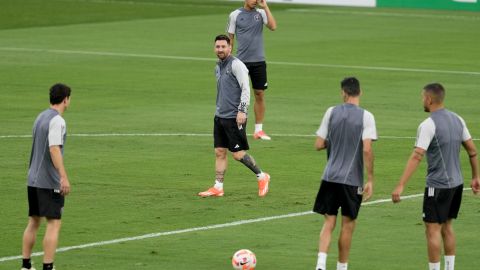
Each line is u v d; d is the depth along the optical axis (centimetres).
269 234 4681
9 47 11794
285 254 4366
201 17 15162
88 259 4259
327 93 8919
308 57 11219
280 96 8744
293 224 4853
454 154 3984
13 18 14750
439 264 3997
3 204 5197
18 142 6781
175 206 5181
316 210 4078
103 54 11306
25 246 4038
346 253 4044
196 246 4475
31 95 8681
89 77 9700
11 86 9131
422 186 5644
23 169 5997
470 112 8044
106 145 6694
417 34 13450
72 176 5812
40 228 4747
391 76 9919
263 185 5412
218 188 5403
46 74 9850
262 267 4175
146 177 5819
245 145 5384
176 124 7456
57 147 3972
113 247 4447
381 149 6625
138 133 7106
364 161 4028
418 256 4341
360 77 9850
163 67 10412
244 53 7112
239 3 17550
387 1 17250
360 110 4069
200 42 12419
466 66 10625
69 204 5194
